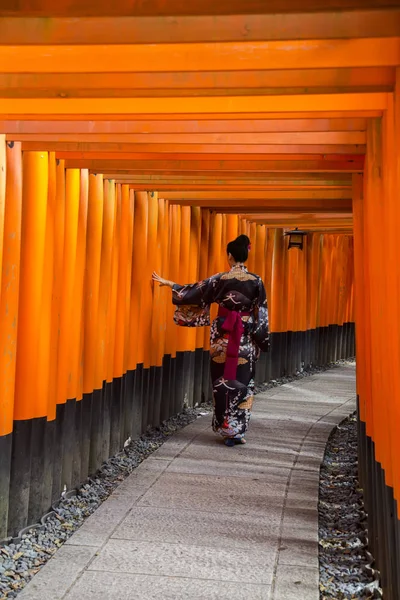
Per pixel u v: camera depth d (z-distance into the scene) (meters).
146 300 6.49
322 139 3.91
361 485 5.23
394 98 2.61
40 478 4.23
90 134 3.85
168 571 3.50
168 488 4.87
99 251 5.18
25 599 3.15
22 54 2.63
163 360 7.23
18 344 4.00
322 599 3.35
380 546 3.54
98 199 5.14
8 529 3.98
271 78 2.79
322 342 13.63
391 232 2.82
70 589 3.27
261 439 6.46
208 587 3.33
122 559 3.63
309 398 9.20
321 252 13.08
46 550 3.85
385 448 3.33
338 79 2.75
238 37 2.29
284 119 3.41
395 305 2.72
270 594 3.27
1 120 3.52
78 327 4.83
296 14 2.26
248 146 4.15
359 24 2.24
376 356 3.63
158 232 6.85
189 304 6.05
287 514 4.42
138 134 3.90
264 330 6.05
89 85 2.89
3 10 2.18
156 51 2.56
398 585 2.88
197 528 4.12
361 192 4.88
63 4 2.17
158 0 2.19
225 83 2.81
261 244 10.02
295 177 5.25
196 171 5.16
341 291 15.03
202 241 8.05
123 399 6.03
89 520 4.20
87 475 5.16
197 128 3.69
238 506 4.54
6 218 3.78
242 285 5.96
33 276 4.03
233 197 6.61
